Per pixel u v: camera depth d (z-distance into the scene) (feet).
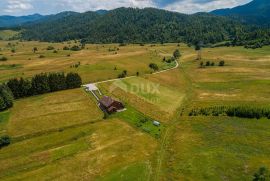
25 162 288.10
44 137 335.67
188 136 333.01
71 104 436.76
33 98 470.39
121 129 352.49
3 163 287.28
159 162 282.56
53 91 504.84
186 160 281.74
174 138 331.16
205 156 286.87
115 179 256.73
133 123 370.12
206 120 372.99
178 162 279.49
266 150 294.25
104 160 287.07
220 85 533.55
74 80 521.24
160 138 331.98
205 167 268.41
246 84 523.70
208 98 460.14
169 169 269.44
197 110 402.52
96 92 494.59
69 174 266.16
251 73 602.03
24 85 474.90
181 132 345.51
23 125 364.79
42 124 367.25
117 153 299.79
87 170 271.69
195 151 298.15
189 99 463.42
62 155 297.94
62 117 387.96
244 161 275.80
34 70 652.07
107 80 570.05
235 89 500.33
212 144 311.06
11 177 265.75
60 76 510.99
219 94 478.18
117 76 593.83
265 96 450.71
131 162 283.38
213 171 261.65
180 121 378.12
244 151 294.25
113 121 375.25
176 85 544.21
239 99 443.32
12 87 465.88
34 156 297.53
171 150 304.09
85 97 468.34
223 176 254.06
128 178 257.75
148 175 261.03
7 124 369.30
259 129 339.98
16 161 289.74
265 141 312.09
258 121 360.28
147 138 331.57
